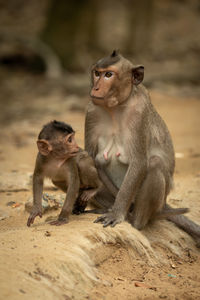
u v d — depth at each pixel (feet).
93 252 32.14
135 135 36.37
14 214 42.01
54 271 28.04
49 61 128.16
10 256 28.43
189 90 113.60
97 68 35.17
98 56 142.61
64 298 26.76
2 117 92.32
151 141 38.09
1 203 44.80
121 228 35.01
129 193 36.17
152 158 37.52
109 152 38.06
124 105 36.45
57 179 36.55
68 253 29.96
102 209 39.27
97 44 147.84
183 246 39.09
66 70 129.59
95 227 34.22
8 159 63.72
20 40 132.57
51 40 130.52
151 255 35.45
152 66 139.23
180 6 215.72
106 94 34.99
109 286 29.91
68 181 35.35
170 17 201.26
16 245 30.14
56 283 27.43
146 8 156.46
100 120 37.86
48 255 29.07
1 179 51.55
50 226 34.27
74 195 35.32
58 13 130.11
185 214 43.09
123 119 36.86
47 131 34.45
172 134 75.77
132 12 154.71
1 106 101.30
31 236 31.65
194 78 123.85
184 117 87.97
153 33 172.96
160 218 39.83
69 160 34.99
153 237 38.32
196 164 59.26
